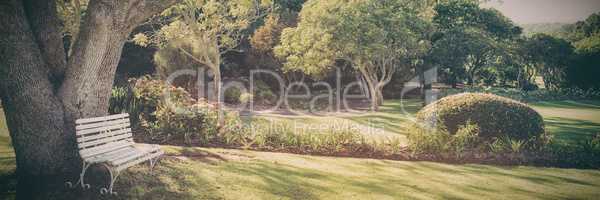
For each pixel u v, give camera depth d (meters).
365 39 17.03
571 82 33.75
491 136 8.69
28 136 5.60
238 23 16.02
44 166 5.68
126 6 5.76
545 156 8.06
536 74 37.44
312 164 7.15
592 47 33.59
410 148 8.28
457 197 5.55
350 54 18.94
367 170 6.87
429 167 7.28
